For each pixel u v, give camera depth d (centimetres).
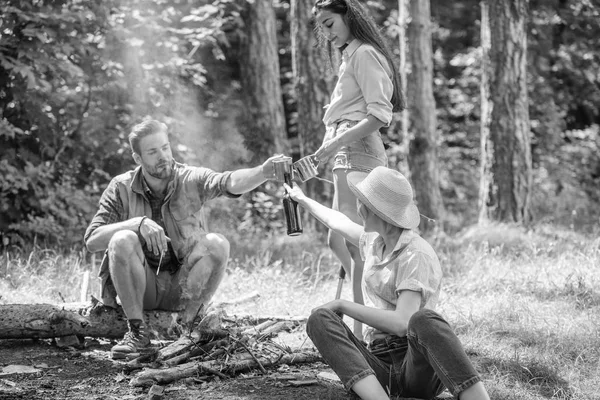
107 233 548
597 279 782
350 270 578
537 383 515
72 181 1092
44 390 486
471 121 2048
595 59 1992
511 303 691
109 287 576
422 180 1319
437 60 2070
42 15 991
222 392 477
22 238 991
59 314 572
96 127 1130
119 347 549
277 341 591
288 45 1889
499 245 1060
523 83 1264
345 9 562
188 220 572
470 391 400
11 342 590
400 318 425
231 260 945
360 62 556
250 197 1362
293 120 1891
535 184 1689
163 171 551
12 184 980
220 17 1315
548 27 1919
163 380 491
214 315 533
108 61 1145
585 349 572
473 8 2083
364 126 548
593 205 1606
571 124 2122
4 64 956
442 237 1166
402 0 1322
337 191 570
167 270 575
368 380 414
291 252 1020
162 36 1234
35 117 1053
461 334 621
